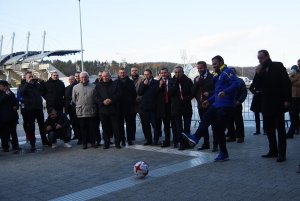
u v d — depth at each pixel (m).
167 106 8.94
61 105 10.16
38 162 7.95
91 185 5.81
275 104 6.74
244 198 4.76
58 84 10.11
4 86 9.41
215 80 7.10
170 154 8.09
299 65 9.88
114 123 9.16
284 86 6.68
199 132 7.07
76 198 5.16
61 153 8.97
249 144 9.02
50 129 9.85
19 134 13.39
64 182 6.09
